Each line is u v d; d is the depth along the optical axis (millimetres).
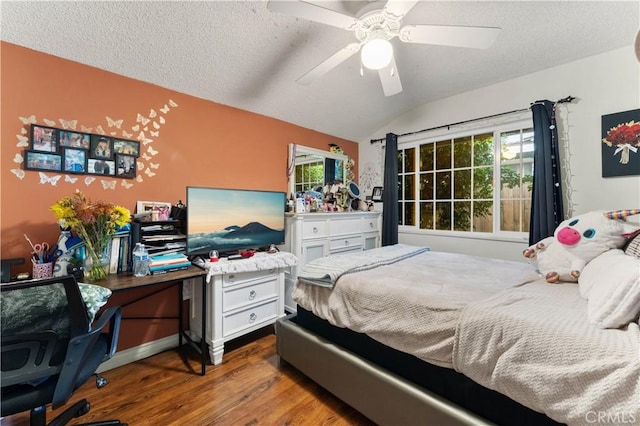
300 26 1825
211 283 1990
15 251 1607
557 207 2311
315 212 3064
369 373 1396
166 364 1997
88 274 1588
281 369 1941
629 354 799
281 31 1853
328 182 3486
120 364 1972
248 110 2734
